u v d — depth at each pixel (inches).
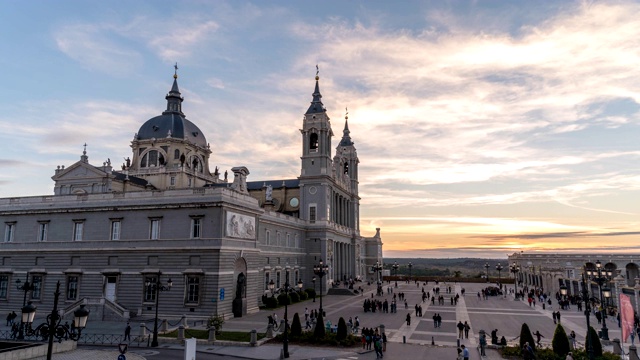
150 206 2433.6
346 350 1654.8
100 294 2432.3
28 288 1818.4
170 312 2308.1
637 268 4980.3
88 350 1567.4
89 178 3371.1
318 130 4224.9
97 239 2502.5
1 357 1264.8
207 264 2309.3
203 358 1504.7
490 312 2807.6
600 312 2443.4
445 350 1670.8
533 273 5022.1
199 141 4259.4
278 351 1620.3
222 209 2343.8
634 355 1409.9
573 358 1422.2
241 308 2437.3
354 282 4793.3
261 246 3112.7
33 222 2657.5
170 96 4261.8
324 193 4119.1
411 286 5059.1
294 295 3255.4
